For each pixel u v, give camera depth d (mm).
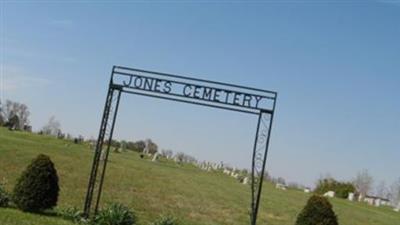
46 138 74688
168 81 19266
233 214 32438
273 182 90250
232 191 49562
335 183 80062
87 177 36375
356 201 71125
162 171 56625
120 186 35281
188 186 45156
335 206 50406
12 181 29422
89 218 19750
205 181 56031
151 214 26422
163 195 35188
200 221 27469
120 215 19578
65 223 18422
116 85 19688
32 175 19859
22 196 19688
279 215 35656
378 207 64000
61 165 40281
